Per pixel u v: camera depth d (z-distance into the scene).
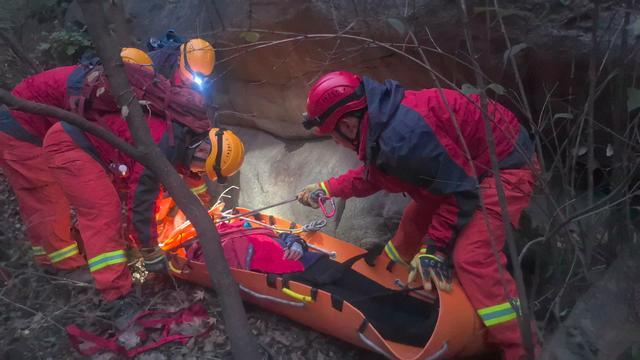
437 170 2.63
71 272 3.83
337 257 3.55
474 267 2.70
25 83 3.49
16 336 3.34
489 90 3.19
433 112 2.66
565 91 2.95
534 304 2.79
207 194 3.90
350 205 3.87
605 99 2.80
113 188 3.26
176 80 3.62
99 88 3.11
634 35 2.57
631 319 1.94
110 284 3.28
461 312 2.72
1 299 3.49
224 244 3.45
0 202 4.69
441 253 2.84
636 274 2.05
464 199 2.68
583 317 2.03
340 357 3.16
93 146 3.24
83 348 3.15
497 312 2.69
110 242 3.26
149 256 3.40
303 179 4.16
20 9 5.80
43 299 3.64
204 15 4.48
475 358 3.04
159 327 3.33
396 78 3.59
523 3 2.92
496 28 2.99
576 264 2.79
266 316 3.45
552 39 2.85
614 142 2.42
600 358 1.90
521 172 2.77
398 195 3.73
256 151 4.53
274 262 3.35
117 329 3.33
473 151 2.76
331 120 2.73
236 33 4.16
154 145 2.51
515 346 2.68
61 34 5.64
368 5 3.41
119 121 3.14
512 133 2.75
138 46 5.02
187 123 3.10
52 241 3.71
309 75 3.99
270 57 4.10
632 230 2.49
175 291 3.65
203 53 3.60
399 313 3.02
